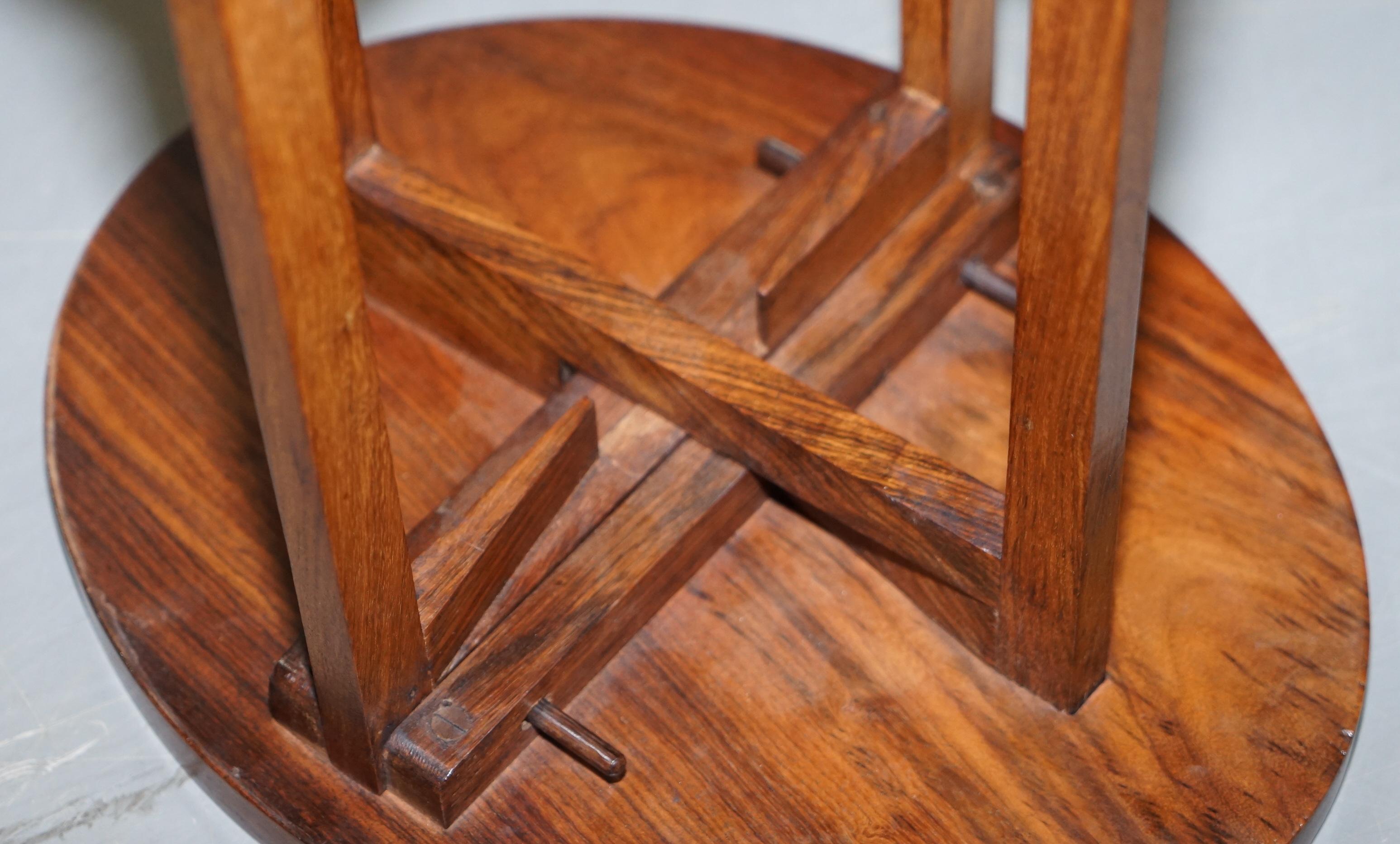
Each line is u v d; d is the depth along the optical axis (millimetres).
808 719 903
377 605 769
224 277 1114
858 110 1067
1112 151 645
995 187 1077
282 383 655
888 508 861
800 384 906
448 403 1046
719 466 950
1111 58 623
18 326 1166
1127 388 752
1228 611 933
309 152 605
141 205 1154
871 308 1028
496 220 998
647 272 1117
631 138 1197
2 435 1106
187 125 1259
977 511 847
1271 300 1178
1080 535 791
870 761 886
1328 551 955
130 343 1079
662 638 938
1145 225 687
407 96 1224
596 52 1253
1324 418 1108
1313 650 915
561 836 864
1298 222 1220
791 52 1249
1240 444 1007
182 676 923
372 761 846
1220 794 863
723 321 1007
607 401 977
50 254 1210
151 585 963
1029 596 845
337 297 648
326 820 865
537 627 882
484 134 1199
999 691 909
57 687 985
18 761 953
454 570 847
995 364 1054
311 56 588
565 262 972
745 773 884
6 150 1271
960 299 1085
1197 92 1293
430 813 860
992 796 871
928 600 923
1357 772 940
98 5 1353
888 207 1042
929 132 1039
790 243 996
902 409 1036
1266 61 1312
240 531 988
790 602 950
